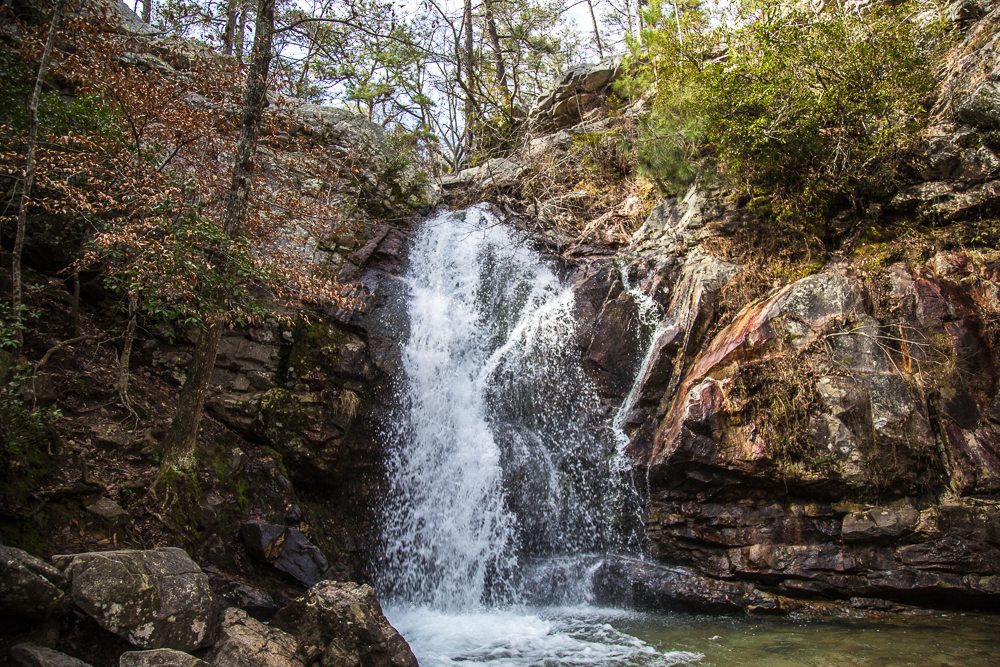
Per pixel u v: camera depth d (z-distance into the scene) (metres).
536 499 8.77
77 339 6.96
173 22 9.27
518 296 10.95
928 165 8.90
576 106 15.84
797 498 7.56
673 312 9.58
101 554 4.60
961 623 6.63
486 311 10.96
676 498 8.10
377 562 8.23
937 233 8.59
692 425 7.77
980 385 7.41
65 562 4.50
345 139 12.15
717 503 7.88
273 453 7.99
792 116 9.13
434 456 9.09
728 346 8.23
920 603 7.08
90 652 4.36
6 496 5.36
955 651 5.72
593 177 13.42
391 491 8.66
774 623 6.95
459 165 18.42
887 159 9.05
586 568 7.97
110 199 6.68
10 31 8.30
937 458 7.19
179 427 6.77
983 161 8.55
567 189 13.50
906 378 7.49
